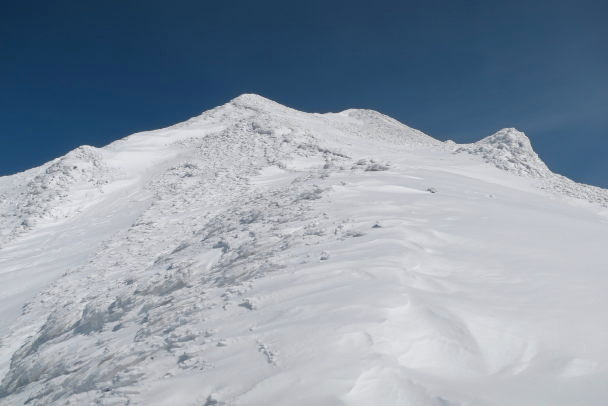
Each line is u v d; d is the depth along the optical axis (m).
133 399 6.14
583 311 6.95
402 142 52.47
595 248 11.12
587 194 29.53
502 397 4.91
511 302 7.39
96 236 26.34
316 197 17.17
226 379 5.77
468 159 36.34
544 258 9.89
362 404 4.73
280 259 10.98
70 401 7.28
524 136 40.19
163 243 21.97
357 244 10.62
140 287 13.99
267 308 7.83
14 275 23.14
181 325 8.73
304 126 46.53
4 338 15.62
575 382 5.16
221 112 61.41
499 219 13.97
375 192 17.28
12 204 36.34
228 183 30.27
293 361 5.68
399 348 5.83
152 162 42.03
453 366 5.68
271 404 4.99
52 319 14.99
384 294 7.24
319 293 7.82
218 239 16.59
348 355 5.61
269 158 35.22
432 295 7.48
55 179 36.22
